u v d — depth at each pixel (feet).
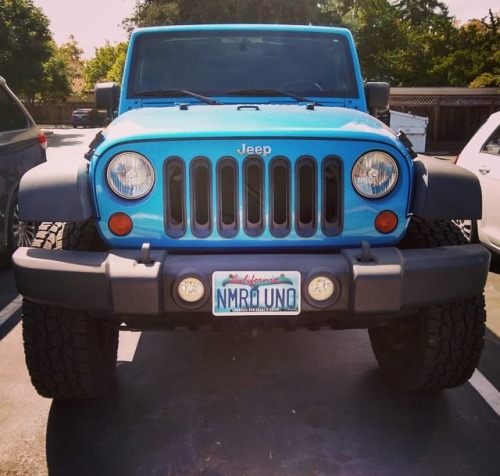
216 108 10.23
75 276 7.80
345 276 7.75
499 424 9.30
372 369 11.27
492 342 12.69
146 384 10.68
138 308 7.63
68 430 9.18
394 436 8.96
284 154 7.97
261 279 7.68
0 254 17.47
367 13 108.58
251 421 9.39
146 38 12.51
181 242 8.11
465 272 8.09
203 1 77.05
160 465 8.28
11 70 88.89
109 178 8.05
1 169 16.75
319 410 9.72
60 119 179.83
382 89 12.62
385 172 8.16
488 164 17.63
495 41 108.17
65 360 8.87
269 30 12.53
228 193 8.05
